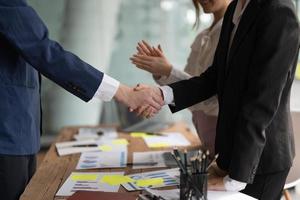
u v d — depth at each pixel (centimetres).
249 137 127
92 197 120
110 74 402
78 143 220
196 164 122
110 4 390
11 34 125
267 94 126
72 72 136
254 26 133
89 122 401
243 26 137
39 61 132
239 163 128
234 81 139
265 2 131
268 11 128
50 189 143
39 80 153
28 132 138
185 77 195
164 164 175
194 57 212
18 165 135
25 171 141
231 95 141
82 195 122
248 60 135
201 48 201
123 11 395
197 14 206
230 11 156
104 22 392
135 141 227
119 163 178
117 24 396
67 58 135
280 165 138
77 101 395
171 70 196
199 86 173
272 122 137
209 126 195
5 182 133
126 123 264
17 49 128
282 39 125
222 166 145
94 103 398
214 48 190
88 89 140
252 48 133
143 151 203
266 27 127
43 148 363
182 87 171
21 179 138
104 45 396
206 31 205
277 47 125
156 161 180
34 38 129
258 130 127
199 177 120
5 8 124
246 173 127
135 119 265
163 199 127
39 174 162
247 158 127
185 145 217
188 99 171
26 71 138
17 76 134
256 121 127
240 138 128
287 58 126
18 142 134
